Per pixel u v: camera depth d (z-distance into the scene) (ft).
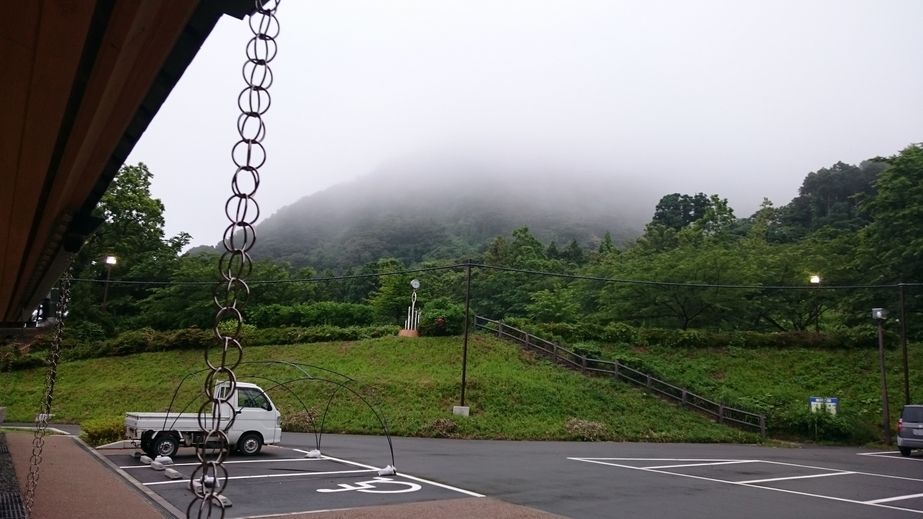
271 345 92.22
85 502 26.18
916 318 91.15
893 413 75.66
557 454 50.03
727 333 94.94
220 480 32.68
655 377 79.61
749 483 38.11
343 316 103.35
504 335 92.27
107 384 78.69
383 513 25.91
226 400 4.80
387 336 92.27
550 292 121.08
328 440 55.01
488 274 136.46
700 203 224.94
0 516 20.63
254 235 4.76
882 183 95.91
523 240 170.91
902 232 92.32
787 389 81.51
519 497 30.73
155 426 39.86
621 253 153.79
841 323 105.19
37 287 23.15
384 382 72.49
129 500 27.09
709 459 50.65
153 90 9.55
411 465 40.96
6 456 38.88
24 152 8.84
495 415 65.82
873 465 51.03
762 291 105.29
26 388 78.95
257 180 4.81
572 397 72.18
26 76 6.71
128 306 115.85
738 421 72.38
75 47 6.14
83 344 93.91
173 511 25.11
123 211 120.37
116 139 10.41
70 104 8.31
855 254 106.93
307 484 32.45
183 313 100.48
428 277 158.10
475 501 29.27
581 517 26.58
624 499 31.01
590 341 92.17
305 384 73.26
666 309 103.45
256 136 4.86
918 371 82.79
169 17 7.02
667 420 70.33
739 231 195.93
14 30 5.84
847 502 32.68
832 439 71.67
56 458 39.91
